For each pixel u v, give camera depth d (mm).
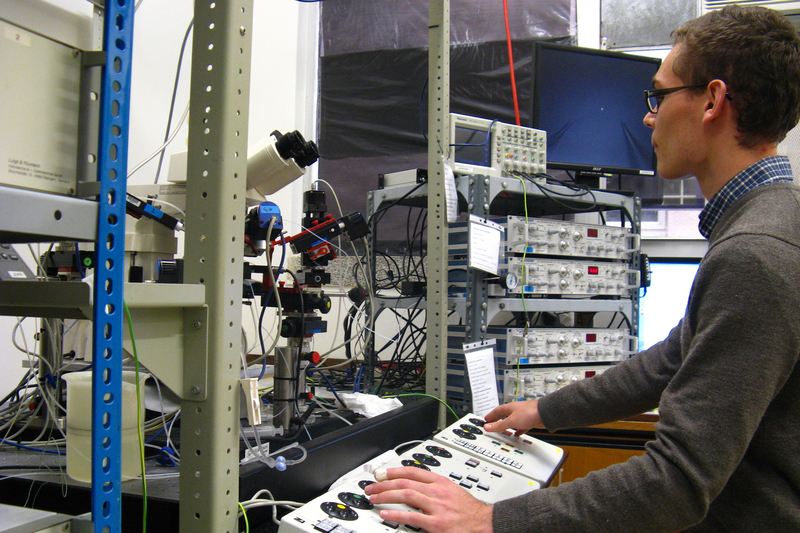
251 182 1172
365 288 1730
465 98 2473
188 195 693
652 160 1912
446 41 1486
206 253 678
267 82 2551
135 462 825
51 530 548
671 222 2301
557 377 1604
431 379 1461
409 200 1836
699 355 643
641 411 1021
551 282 1589
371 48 2592
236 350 699
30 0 514
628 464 655
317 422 1112
